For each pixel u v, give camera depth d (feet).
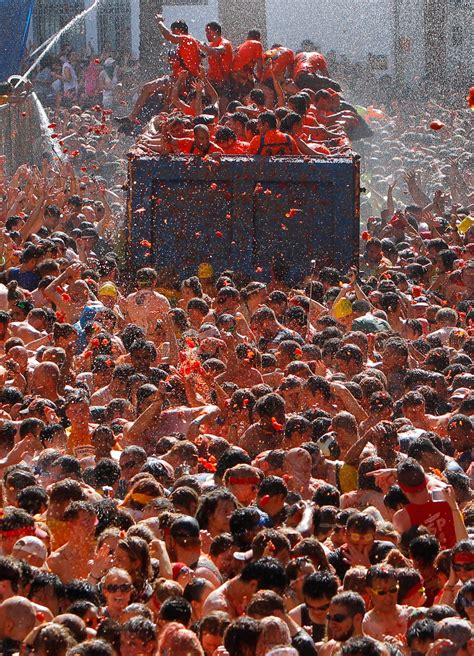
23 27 122.62
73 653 27.96
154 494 38.93
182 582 34.19
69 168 93.40
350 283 71.05
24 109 122.31
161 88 103.86
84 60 173.68
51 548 36.32
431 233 92.89
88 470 42.52
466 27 183.32
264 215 81.87
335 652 29.86
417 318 69.10
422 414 49.67
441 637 30.04
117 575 32.01
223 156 81.82
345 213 81.76
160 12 164.55
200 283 76.54
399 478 39.11
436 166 135.54
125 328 59.82
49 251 71.36
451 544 38.91
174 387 51.60
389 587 33.14
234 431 48.88
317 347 57.11
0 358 54.29
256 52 97.76
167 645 28.68
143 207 81.82
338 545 38.06
